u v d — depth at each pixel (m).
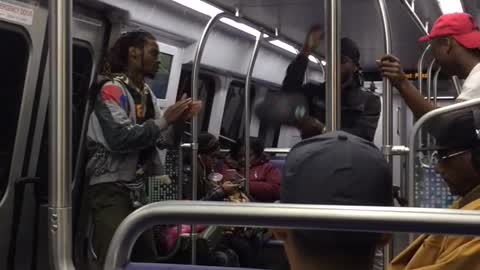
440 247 1.71
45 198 3.89
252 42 6.18
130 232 1.17
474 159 1.74
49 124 1.48
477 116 1.77
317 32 4.27
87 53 4.09
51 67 1.47
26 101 3.66
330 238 1.07
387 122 2.62
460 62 2.73
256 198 5.27
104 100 2.87
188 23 5.04
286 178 1.15
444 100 7.09
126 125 2.83
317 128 3.71
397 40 5.22
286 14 4.09
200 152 4.83
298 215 1.06
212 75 6.10
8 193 3.67
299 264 1.11
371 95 3.24
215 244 4.36
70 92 1.49
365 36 5.01
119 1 4.05
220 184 4.60
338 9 1.75
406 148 2.67
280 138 7.42
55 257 1.47
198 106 2.95
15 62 3.58
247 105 4.91
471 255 1.50
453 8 4.65
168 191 4.07
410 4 3.79
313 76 7.04
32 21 3.52
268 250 5.01
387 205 1.12
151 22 4.54
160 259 4.05
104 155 2.91
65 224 1.48
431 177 2.80
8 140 3.65
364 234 1.07
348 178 1.09
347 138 1.16
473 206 1.66
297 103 3.79
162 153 3.71
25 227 3.81
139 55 2.98
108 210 2.90
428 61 6.11
